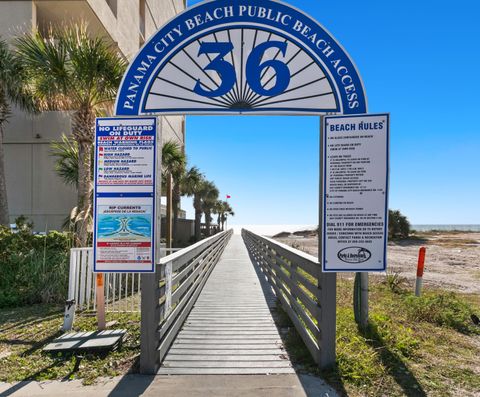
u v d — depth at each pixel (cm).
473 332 503
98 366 372
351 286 841
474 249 2600
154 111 382
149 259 363
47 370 362
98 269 364
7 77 943
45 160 1252
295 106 382
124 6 1725
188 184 2483
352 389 326
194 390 322
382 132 361
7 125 1259
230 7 385
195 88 385
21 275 708
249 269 1185
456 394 318
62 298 669
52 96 817
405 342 423
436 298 615
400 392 321
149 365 356
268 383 337
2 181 1026
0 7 1226
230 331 497
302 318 455
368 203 361
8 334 480
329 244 364
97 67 765
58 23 1402
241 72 386
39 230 1238
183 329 505
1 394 313
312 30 382
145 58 383
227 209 6812
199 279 751
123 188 368
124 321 530
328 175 365
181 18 385
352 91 376
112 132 371
